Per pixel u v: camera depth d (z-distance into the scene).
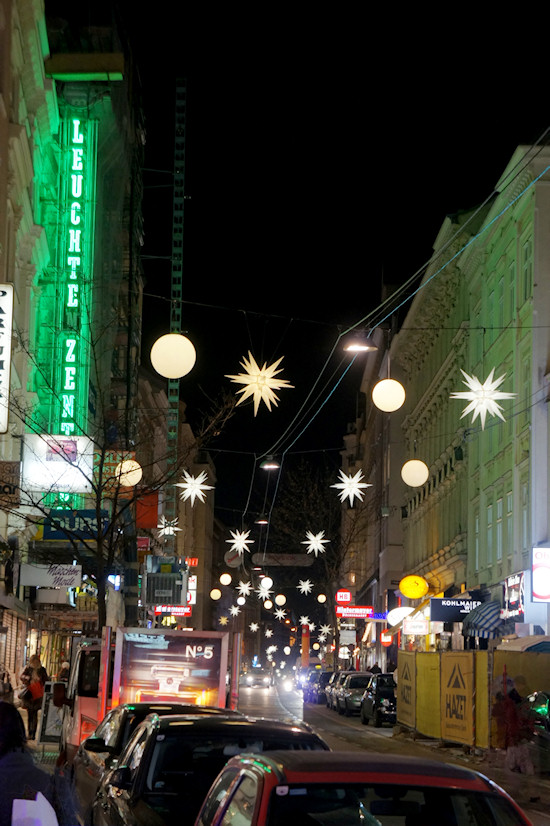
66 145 38.81
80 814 10.78
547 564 32.72
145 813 7.47
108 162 44.34
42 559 33.38
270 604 57.22
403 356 65.31
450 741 26.02
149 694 17.34
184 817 7.57
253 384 13.76
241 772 5.55
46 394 36.25
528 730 20.16
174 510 82.94
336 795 4.96
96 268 41.53
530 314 35.53
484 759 22.84
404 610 46.69
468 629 38.66
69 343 36.66
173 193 68.62
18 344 30.80
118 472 25.45
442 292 51.81
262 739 8.37
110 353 47.59
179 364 13.70
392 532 70.25
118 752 10.09
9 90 29.59
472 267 44.91
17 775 5.35
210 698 17.45
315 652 126.75
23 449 27.33
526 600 34.62
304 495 66.62
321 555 71.06
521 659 23.52
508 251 39.12
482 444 43.03
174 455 29.02
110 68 38.38
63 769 16.34
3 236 29.12
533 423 34.69
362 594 91.75
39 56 33.34
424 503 57.94
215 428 27.77
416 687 29.83
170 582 50.84
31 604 37.19
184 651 17.55
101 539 23.69
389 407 16.03
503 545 39.25
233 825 5.27
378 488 80.94
